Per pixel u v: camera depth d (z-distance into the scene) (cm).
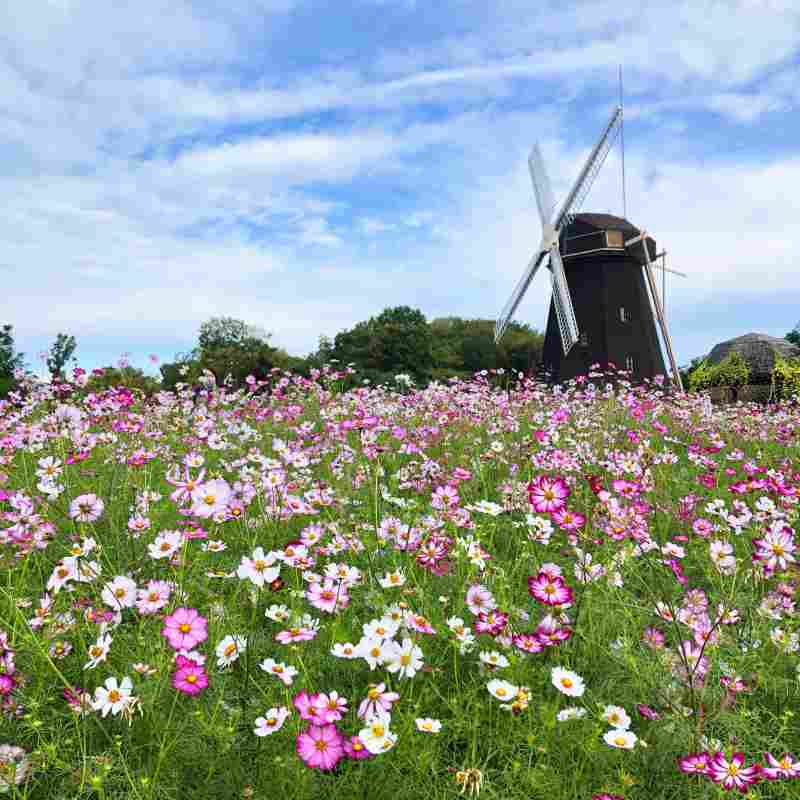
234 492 377
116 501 433
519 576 372
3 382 1573
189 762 221
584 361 2867
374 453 458
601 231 2856
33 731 227
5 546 345
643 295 2934
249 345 3350
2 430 633
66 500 424
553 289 2941
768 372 3088
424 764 211
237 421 703
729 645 317
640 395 1130
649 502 450
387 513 444
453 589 338
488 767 230
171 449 598
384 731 202
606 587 337
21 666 266
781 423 937
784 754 247
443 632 282
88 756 218
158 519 406
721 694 275
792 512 461
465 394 867
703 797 222
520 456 550
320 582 293
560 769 227
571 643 300
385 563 347
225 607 302
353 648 241
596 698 266
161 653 250
